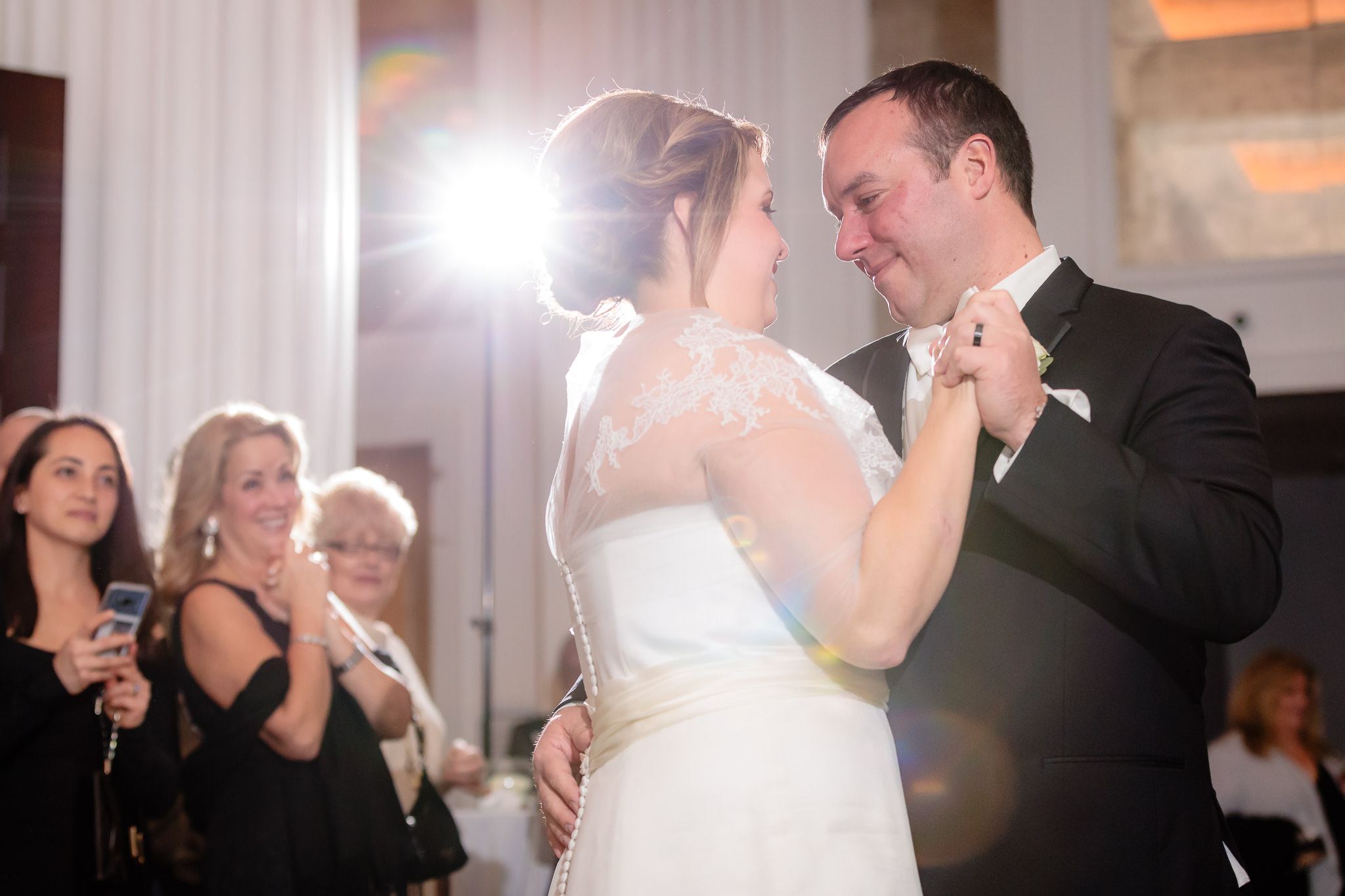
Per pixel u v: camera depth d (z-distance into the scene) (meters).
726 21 5.45
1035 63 5.40
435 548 6.15
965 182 1.66
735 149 1.51
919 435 1.36
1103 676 1.49
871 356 1.90
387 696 2.56
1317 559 6.70
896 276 1.72
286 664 2.35
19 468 2.34
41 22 3.13
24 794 2.11
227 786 2.30
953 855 1.52
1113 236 5.29
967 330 1.38
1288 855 4.39
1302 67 5.29
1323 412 5.44
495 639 5.98
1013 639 1.53
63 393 3.05
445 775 3.60
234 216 3.20
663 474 1.34
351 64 3.57
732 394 1.32
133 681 2.25
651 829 1.30
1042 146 5.37
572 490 1.48
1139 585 1.39
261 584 2.49
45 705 2.13
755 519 1.26
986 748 1.51
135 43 3.17
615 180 1.47
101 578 2.41
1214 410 1.49
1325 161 5.24
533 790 4.14
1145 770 1.46
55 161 2.95
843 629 1.24
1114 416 1.53
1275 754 4.49
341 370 3.46
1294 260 5.15
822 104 5.57
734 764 1.30
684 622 1.34
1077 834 1.46
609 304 1.59
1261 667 4.57
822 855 1.27
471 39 6.15
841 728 1.33
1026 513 1.42
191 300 3.13
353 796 2.40
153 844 2.47
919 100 1.67
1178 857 1.45
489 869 3.48
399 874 2.44
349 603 3.29
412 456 6.24
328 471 3.38
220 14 3.24
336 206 3.44
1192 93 5.36
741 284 1.50
